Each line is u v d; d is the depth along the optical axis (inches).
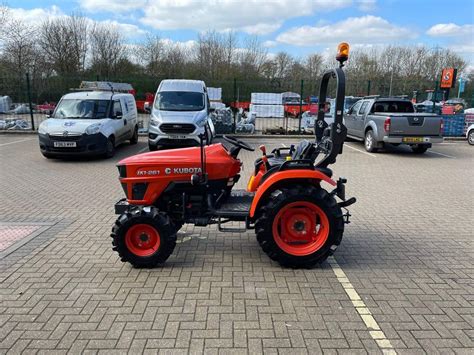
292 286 147.3
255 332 118.6
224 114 634.2
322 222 160.9
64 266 162.9
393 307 133.5
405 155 469.7
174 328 120.2
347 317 127.2
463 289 146.5
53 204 252.1
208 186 167.9
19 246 183.0
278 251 159.2
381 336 117.5
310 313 129.2
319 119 185.5
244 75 1369.3
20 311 129.5
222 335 117.0
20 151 464.4
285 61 1494.8
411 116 444.1
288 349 111.0
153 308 131.3
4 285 146.6
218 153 169.6
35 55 1256.2
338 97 156.6
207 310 130.2
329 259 172.4
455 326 123.1
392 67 1641.2
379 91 919.7
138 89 898.1
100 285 146.9
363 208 250.5
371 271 160.9
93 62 1552.7
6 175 338.3
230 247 184.5
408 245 189.2
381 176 349.1
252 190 177.9
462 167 395.9
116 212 171.6
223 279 152.3
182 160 164.6
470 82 1178.6
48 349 110.5
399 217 232.8
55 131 392.5
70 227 209.3
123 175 166.7
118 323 122.7
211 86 762.8
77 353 108.7
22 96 708.7
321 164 166.6
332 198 160.1
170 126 437.4
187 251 179.5
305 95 756.6
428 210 247.1
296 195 156.8
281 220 162.2
